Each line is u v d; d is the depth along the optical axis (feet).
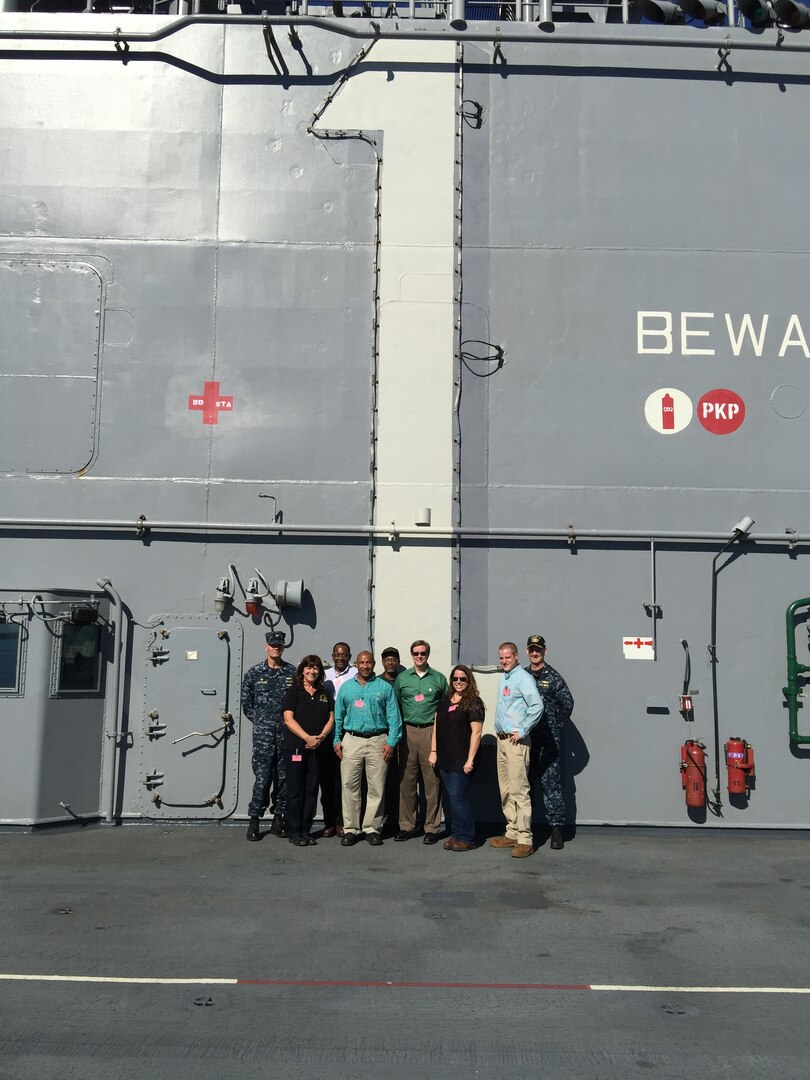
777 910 18.22
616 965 15.29
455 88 26.35
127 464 25.13
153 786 24.50
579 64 26.45
